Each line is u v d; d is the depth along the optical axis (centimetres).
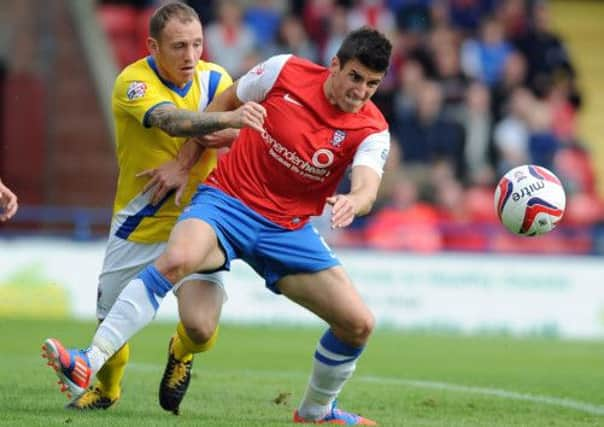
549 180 2530
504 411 2727
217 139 2430
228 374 3397
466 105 7100
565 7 8862
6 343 4297
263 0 7331
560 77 7619
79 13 7138
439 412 2675
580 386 3350
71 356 2114
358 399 2878
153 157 2472
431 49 7244
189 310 2347
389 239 6488
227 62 7019
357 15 7294
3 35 6981
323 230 6331
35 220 6862
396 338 5197
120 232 2519
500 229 6600
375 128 2317
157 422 2250
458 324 5794
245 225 2295
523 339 5466
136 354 4031
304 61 2348
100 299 2588
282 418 2470
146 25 7394
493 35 7494
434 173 6756
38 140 6988
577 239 6844
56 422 2205
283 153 2288
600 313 5872
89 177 6981
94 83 7000
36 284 5681
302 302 2322
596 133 8388
